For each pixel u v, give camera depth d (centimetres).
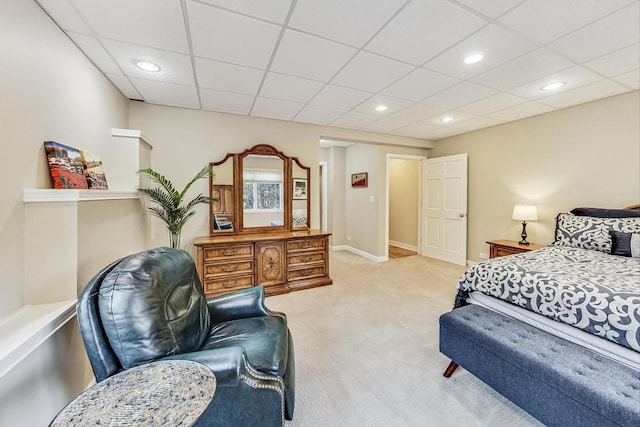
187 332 135
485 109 336
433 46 195
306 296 326
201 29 175
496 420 143
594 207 311
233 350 116
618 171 293
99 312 113
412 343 221
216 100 303
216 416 114
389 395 162
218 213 345
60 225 146
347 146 600
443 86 265
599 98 301
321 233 366
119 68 225
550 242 352
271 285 330
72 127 185
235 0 149
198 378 95
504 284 191
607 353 140
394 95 288
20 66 137
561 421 122
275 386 122
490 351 153
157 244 317
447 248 491
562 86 267
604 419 108
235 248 312
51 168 158
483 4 152
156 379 94
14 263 131
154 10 156
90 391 88
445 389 167
